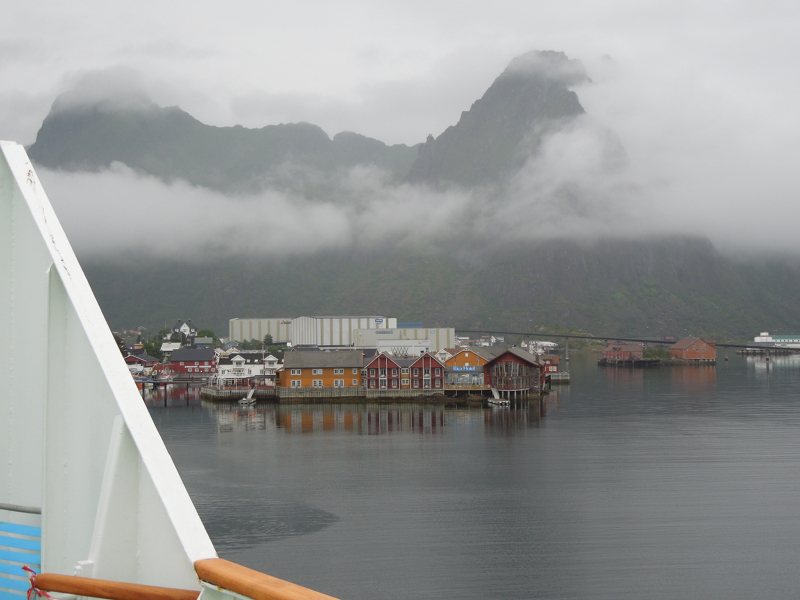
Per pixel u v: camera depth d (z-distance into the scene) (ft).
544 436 283.59
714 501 180.55
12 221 28.48
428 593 125.08
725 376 620.90
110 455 23.68
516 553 144.15
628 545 148.56
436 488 196.65
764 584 128.67
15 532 27.73
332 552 144.56
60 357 26.76
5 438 28.66
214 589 21.18
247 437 286.05
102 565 23.41
